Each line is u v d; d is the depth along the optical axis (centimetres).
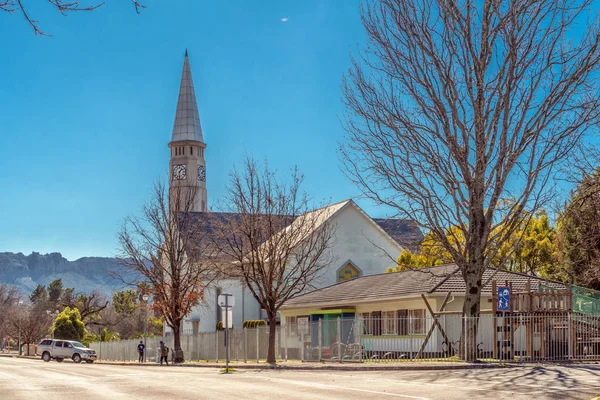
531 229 4700
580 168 2808
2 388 2289
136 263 5406
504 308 2830
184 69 13738
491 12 2947
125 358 6794
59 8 807
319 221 5619
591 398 1647
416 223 3108
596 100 2830
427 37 2950
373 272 5803
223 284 6266
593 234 3425
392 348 3806
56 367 4438
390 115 3033
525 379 2119
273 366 3356
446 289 3506
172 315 5272
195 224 5566
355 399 1706
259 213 4050
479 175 2934
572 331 2991
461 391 1834
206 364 4356
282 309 4881
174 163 13312
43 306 11406
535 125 2898
